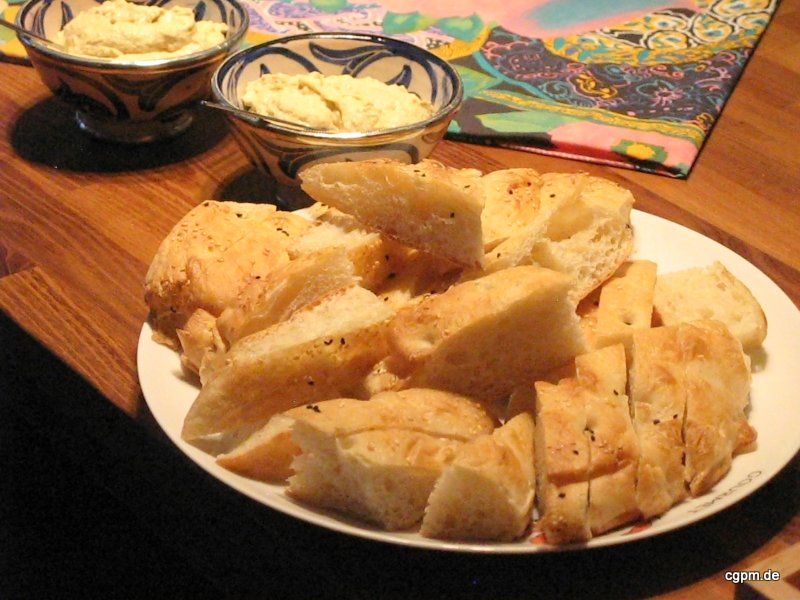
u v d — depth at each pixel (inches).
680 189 21.4
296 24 27.5
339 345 13.8
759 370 15.2
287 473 13.3
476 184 15.4
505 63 26.0
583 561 12.9
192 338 15.0
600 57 26.4
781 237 20.0
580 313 15.8
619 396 13.1
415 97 21.0
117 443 16.0
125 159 22.7
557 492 12.1
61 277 18.6
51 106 24.6
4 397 20.1
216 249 16.2
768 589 11.2
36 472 22.7
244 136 19.5
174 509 15.3
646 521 12.5
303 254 15.8
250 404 13.9
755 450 13.6
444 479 12.0
